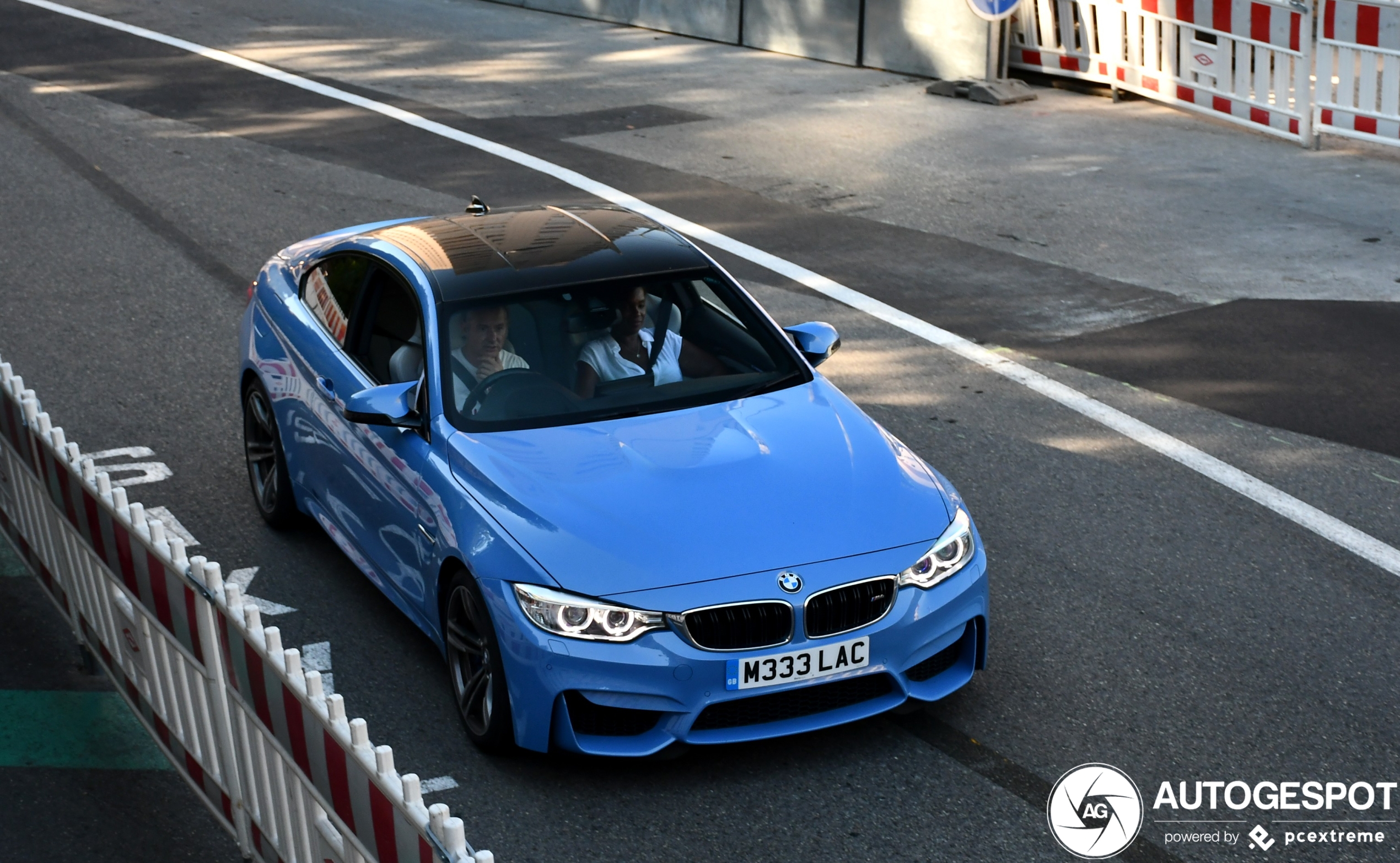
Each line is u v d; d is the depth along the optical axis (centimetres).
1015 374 891
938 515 518
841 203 1283
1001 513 709
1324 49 1381
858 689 498
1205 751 510
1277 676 557
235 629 397
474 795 489
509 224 661
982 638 522
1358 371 873
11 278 1110
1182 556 659
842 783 492
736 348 598
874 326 986
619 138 1542
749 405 567
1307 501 713
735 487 510
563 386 566
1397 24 1309
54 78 1844
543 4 2350
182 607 432
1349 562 651
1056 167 1377
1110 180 1326
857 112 1623
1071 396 854
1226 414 820
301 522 705
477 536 498
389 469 568
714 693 473
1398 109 1330
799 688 479
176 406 856
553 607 472
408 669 569
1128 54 1605
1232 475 744
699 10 2086
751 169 1405
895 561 493
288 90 1783
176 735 472
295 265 723
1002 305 1016
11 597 645
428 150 1501
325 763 356
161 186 1365
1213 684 552
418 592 552
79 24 2228
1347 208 1217
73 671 582
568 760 507
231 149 1506
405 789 310
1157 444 785
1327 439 783
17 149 1501
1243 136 1466
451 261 617
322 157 1474
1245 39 1448
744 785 491
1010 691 549
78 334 985
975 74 1717
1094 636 589
